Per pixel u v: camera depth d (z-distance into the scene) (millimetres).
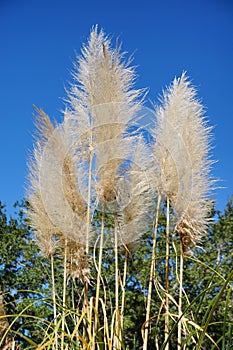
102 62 3861
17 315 2975
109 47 3916
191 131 3906
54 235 4109
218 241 16031
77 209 3775
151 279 3738
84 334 3316
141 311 9109
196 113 3957
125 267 3986
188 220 3803
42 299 3262
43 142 3863
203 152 3885
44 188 3854
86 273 3646
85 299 3512
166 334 3504
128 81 3904
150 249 11070
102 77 3824
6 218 17719
